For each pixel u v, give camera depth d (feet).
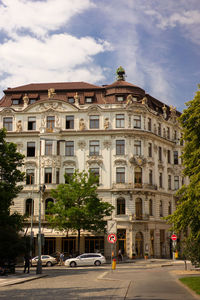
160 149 227.81
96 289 68.80
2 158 137.18
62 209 178.60
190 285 67.46
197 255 103.30
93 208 180.04
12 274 117.60
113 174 203.72
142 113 211.00
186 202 91.35
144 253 199.52
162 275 97.30
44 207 201.67
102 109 208.23
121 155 204.44
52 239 200.54
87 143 207.82
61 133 207.31
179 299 52.75
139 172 206.28
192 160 96.17
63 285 78.84
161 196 221.25
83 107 210.59
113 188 200.95
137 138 207.92
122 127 207.31
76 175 187.21
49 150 205.87
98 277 94.22
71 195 180.45
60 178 205.36
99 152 206.39
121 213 200.23
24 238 136.77
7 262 122.42
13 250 124.26
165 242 218.79
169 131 239.50
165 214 223.51
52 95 211.61
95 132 206.18
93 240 197.88
